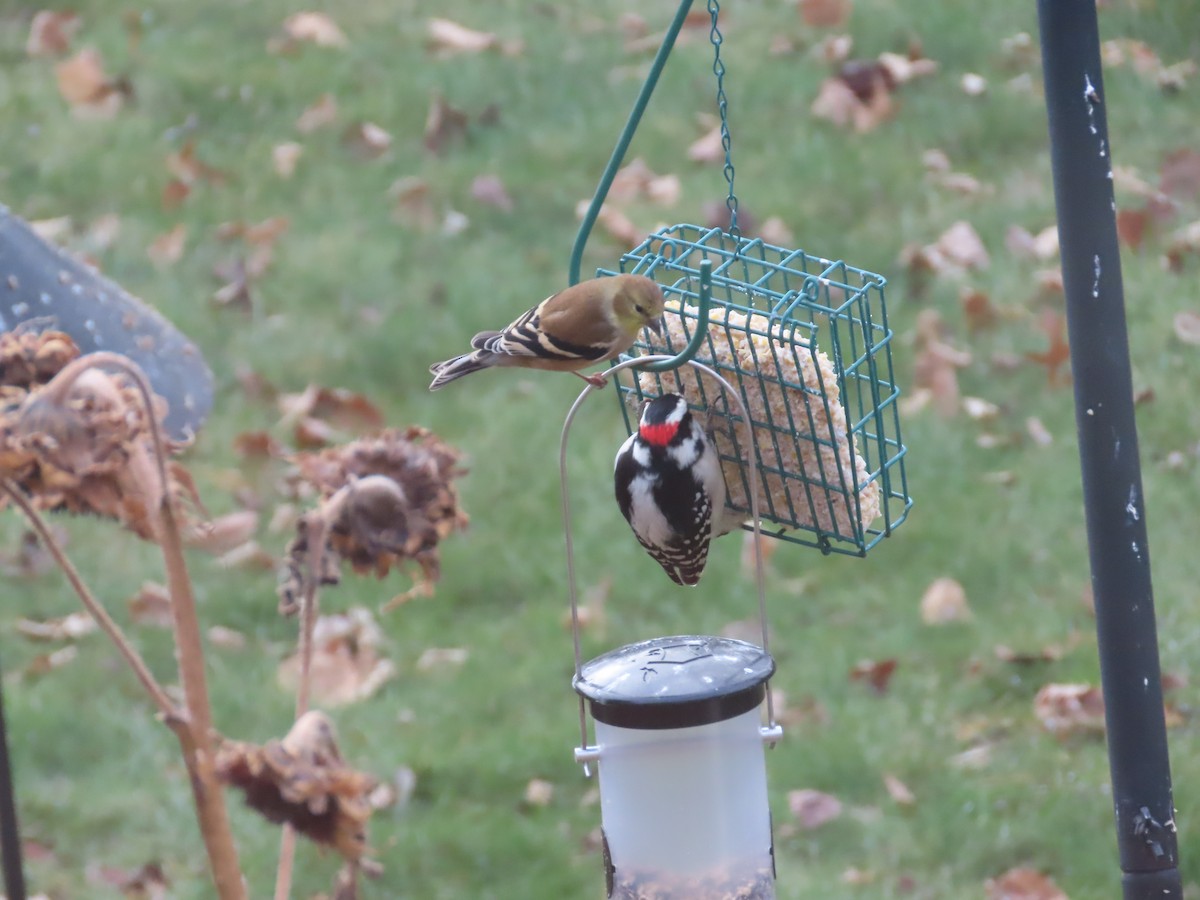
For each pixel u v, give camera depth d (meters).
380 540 4.34
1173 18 20.22
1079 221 5.62
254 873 9.60
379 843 9.79
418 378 14.62
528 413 14.15
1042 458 13.48
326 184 17.56
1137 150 17.83
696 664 6.24
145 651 11.63
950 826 9.75
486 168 17.69
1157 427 13.80
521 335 8.24
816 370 7.30
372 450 4.40
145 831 9.99
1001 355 14.64
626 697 6.07
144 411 4.10
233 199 17.28
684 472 7.40
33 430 3.91
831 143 17.94
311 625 4.30
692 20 20.64
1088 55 5.54
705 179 17.36
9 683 11.30
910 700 10.91
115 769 10.54
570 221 16.83
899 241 16.23
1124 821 5.89
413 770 10.39
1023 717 10.68
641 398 7.95
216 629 11.79
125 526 4.10
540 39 20.30
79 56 19.42
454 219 16.80
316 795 3.54
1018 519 12.77
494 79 19.31
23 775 10.45
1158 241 16.45
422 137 18.31
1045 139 18.00
